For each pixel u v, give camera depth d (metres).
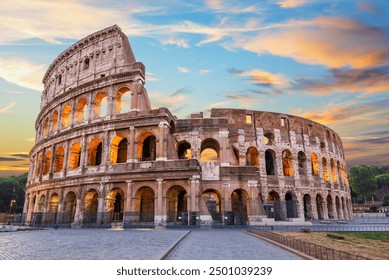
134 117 53.28
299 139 74.06
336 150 86.56
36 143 73.69
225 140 57.28
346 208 84.25
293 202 65.94
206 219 46.66
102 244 24.05
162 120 52.41
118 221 53.59
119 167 52.53
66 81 68.31
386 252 21.59
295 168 70.69
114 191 53.91
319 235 34.66
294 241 23.19
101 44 63.47
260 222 51.25
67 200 57.56
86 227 51.06
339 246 24.62
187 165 49.25
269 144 72.50
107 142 54.84
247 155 72.44
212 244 25.20
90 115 58.84
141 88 56.69
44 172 66.25
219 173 54.16
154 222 47.72
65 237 31.12
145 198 55.22
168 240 27.16
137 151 53.19
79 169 56.09
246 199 55.03
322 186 74.12
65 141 61.44
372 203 147.38
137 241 26.39
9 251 19.75
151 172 49.81
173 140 53.97
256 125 70.44
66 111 66.75
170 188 50.72
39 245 23.44
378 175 154.00
